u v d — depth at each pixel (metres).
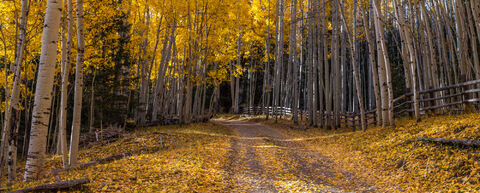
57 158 10.88
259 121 26.39
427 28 12.69
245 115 32.66
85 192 4.85
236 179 6.86
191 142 12.01
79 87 7.73
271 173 7.52
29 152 5.77
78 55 7.73
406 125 10.45
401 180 6.18
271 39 26.92
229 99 44.25
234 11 21.86
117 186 5.27
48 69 5.78
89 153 11.52
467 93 10.03
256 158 9.38
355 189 6.02
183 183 5.88
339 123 17.27
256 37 25.36
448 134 7.50
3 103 12.24
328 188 6.09
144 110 18.72
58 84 14.23
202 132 15.92
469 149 6.23
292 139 14.48
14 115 6.95
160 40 20.70
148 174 6.31
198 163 7.75
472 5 11.09
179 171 6.75
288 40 27.20
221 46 20.84
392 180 6.32
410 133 9.16
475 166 5.48
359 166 7.97
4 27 9.77
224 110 43.25
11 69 10.36
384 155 8.21
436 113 11.02
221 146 11.12
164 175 6.35
